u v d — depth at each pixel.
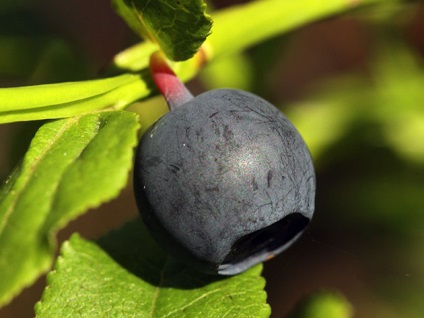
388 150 0.07
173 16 0.05
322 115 0.07
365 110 0.07
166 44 0.05
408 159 0.07
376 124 0.07
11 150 0.06
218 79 0.07
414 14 0.07
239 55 0.07
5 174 0.06
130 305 0.05
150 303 0.05
